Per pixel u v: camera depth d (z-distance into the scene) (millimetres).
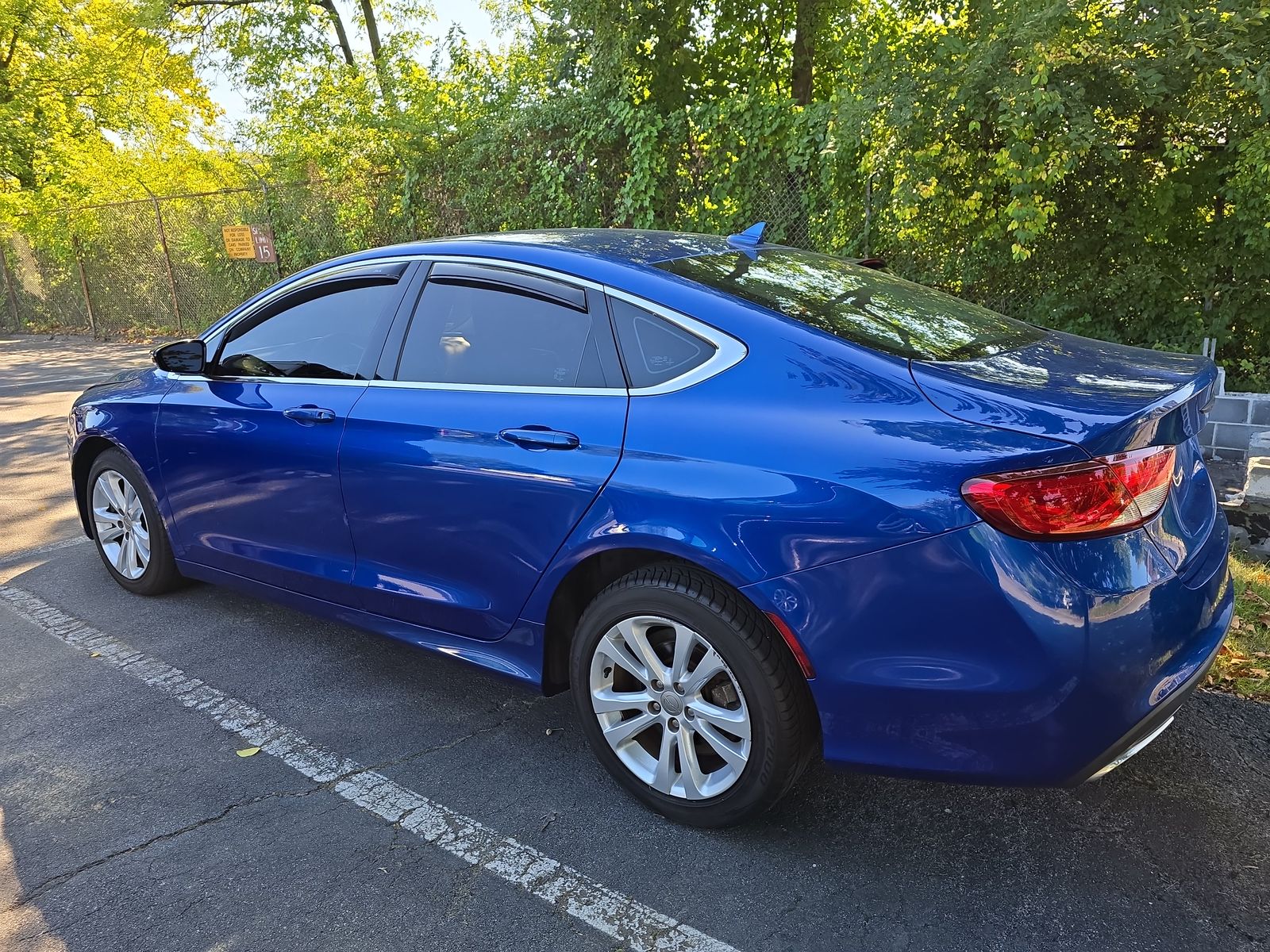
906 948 2039
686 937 2098
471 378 2836
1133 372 2309
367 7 17875
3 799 2701
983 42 5402
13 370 12211
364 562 3160
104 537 4340
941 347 2404
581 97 8758
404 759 2875
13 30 21453
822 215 6980
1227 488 4352
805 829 2479
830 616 2094
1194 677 2049
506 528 2654
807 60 10555
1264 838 2359
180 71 18828
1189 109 5125
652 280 2574
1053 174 5066
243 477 3486
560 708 3193
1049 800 2559
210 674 3482
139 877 2346
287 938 2125
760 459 2186
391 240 11375
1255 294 5520
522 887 2281
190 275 14641
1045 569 1899
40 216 16281
